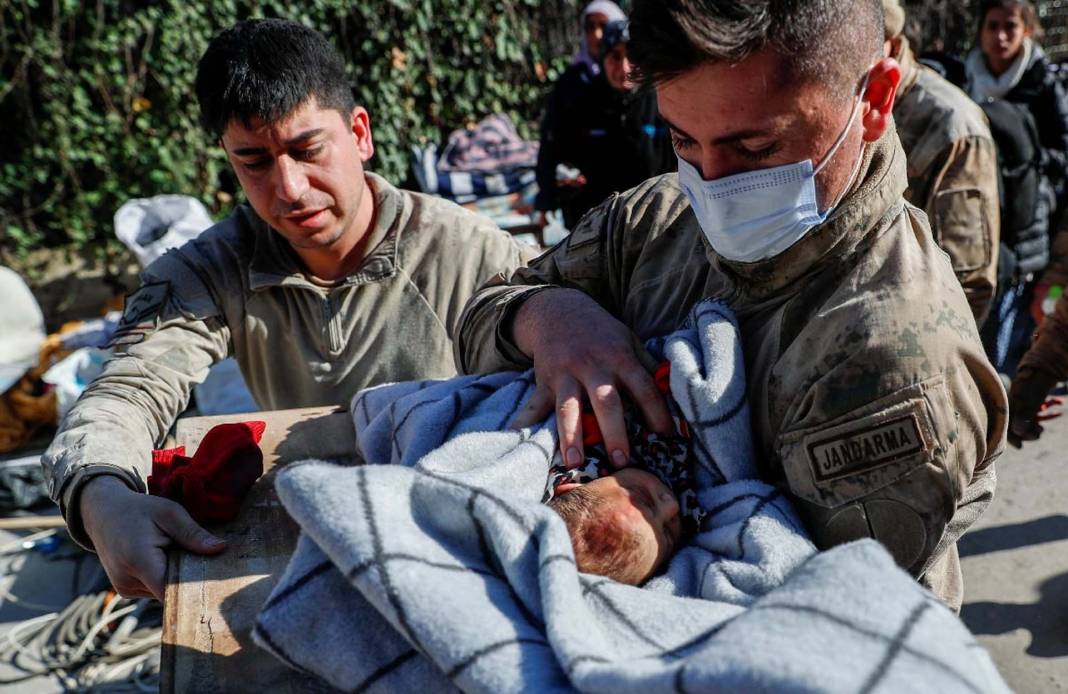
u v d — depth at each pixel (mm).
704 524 1274
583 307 1498
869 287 1191
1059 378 2234
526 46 7652
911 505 1157
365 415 1756
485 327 1647
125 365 2045
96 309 6484
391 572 1026
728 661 833
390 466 1146
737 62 1085
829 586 896
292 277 2207
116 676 3404
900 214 1239
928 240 1261
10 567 3998
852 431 1166
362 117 2283
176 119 6465
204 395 4238
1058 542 3756
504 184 6383
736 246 1271
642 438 1367
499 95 7609
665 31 1092
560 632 974
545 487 1325
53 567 4000
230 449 1596
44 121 6211
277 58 1965
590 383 1383
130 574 1503
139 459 1823
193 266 2223
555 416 1401
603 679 897
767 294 1303
